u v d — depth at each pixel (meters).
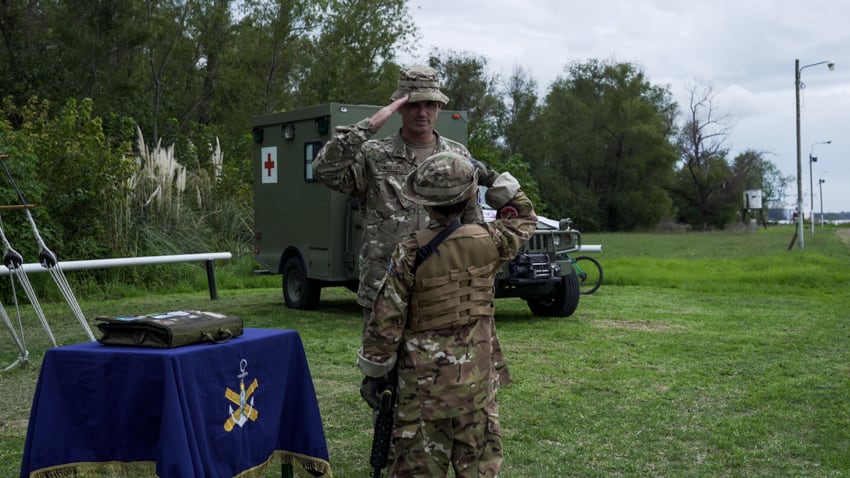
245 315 10.88
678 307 11.77
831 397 6.33
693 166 69.00
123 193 15.20
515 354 8.06
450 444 3.30
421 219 4.33
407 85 4.30
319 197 10.66
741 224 70.88
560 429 5.53
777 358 7.88
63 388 3.57
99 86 22.86
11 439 5.27
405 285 3.25
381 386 3.36
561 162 66.56
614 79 66.62
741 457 4.95
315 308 11.42
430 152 4.42
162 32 25.50
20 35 23.77
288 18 31.48
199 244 16.34
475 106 58.31
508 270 9.68
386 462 3.34
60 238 13.93
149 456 3.44
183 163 19.84
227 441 3.61
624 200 64.75
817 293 13.73
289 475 4.18
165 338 3.50
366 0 34.28
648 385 6.76
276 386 3.98
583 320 10.39
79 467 3.51
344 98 34.03
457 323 3.28
